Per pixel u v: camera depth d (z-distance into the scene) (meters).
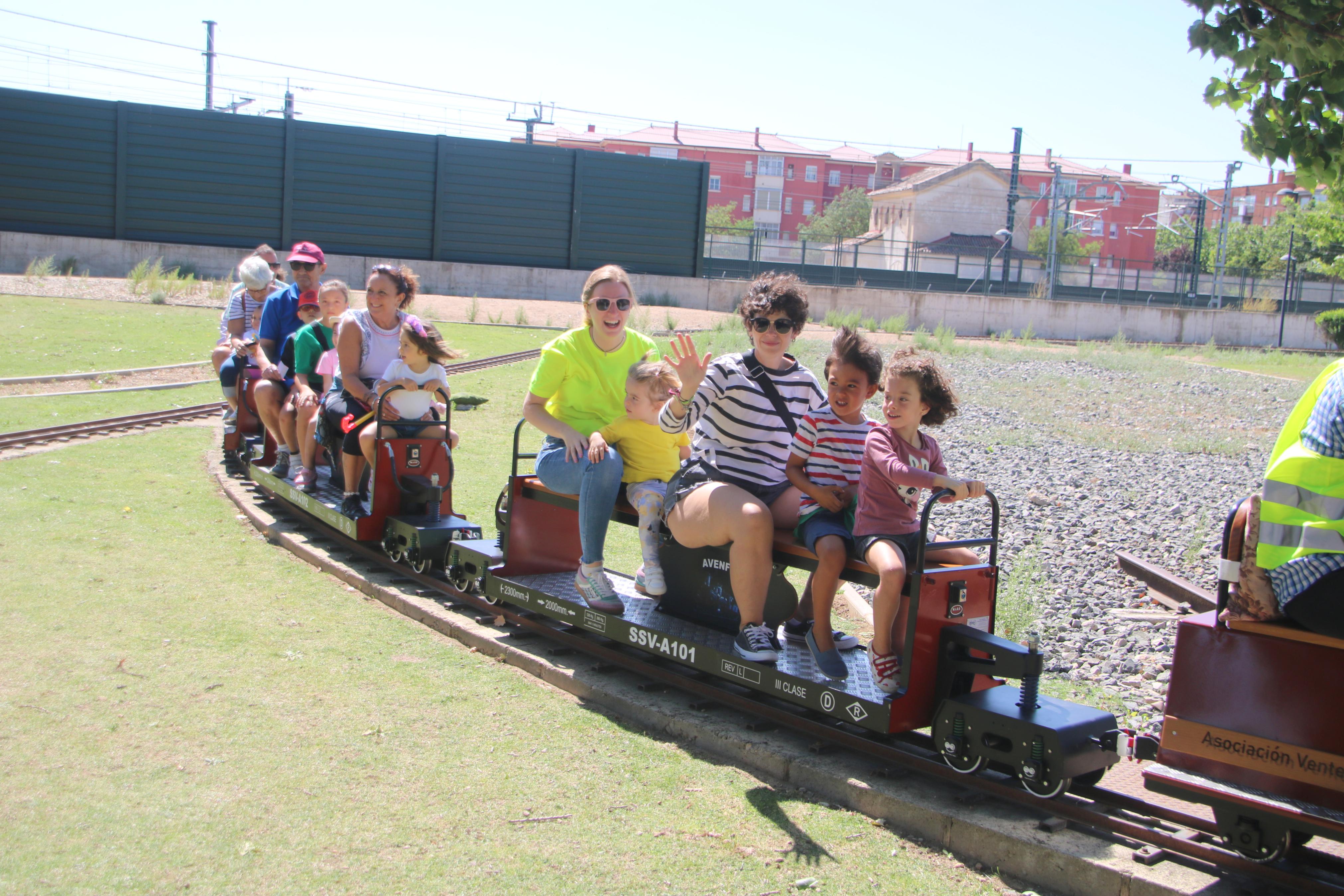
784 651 4.87
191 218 31.33
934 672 4.21
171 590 6.14
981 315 39.12
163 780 3.86
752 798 4.04
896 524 4.27
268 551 7.23
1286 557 3.28
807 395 4.98
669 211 36.12
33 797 3.68
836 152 104.69
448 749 4.30
